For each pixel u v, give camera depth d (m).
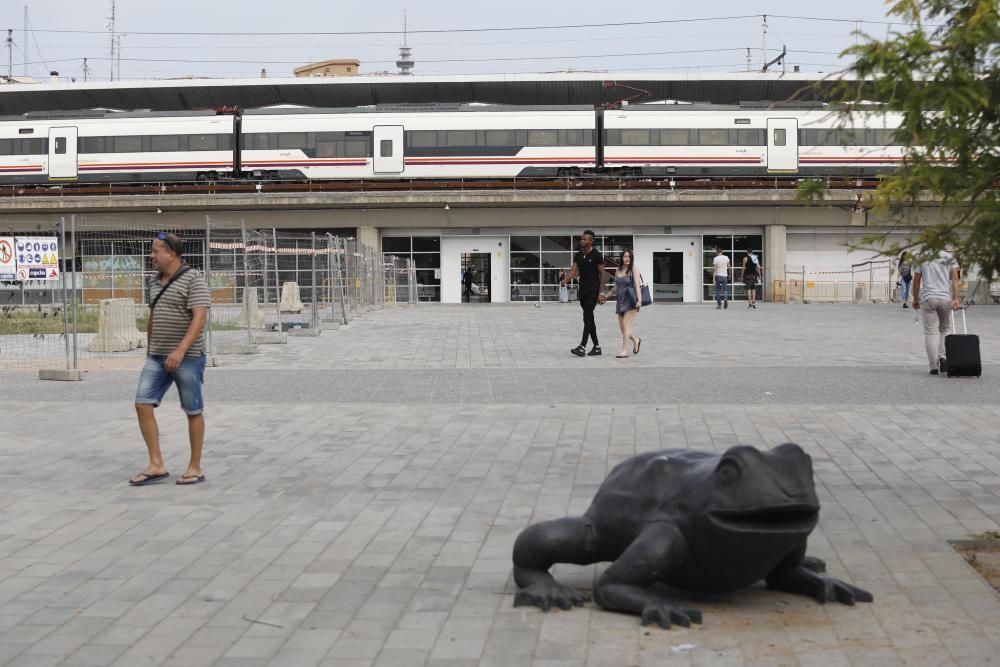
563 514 7.36
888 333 24.97
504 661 4.61
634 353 19.30
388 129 49.09
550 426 11.08
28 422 11.75
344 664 4.61
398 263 47.59
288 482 8.54
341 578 5.93
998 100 5.05
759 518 4.78
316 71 83.69
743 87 67.75
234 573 6.05
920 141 5.14
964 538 6.54
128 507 7.76
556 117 49.00
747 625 4.98
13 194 50.44
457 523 7.16
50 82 73.94
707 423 11.13
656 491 5.17
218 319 20.67
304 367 17.41
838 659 4.55
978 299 40.66
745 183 49.00
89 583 5.89
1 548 6.66
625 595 5.08
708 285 50.62
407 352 20.12
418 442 10.27
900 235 5.65
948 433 10.38
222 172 49.56
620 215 50.09
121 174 49.44
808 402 12.68
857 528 6.84
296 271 26.39
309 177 49.34
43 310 23.81
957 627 4.94
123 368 17.92
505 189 49.66
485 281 51.09
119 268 21.27
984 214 5.21
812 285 49.56
